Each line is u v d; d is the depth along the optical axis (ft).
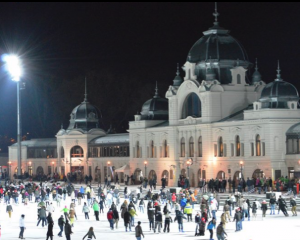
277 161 396.16
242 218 275.18
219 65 460.14
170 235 247.29
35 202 416.05
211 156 441.68
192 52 473.67
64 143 597.11
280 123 398.42
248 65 467.52
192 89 459.73
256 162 406.41
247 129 414.41
